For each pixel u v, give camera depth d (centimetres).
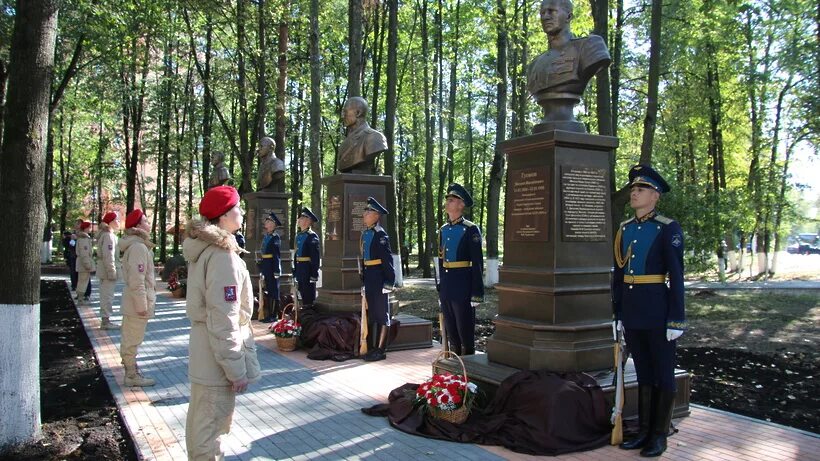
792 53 1658
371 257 785
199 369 338
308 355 791
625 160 2502
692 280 2259
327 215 950
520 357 542
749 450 443
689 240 1948
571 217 547
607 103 1066
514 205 584
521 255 571
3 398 459
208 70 2072
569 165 552
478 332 1017
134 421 527
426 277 2388
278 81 1631
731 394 618
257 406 573
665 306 447
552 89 575
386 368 732
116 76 2144
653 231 459
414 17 2275
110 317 1134
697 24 1602
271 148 1376
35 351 479
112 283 1051
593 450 449
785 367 739
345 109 933
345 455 443
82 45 1568
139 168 3453
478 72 2227
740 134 2473
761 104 2338
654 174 470
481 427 478
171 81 2327
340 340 807
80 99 2381
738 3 1253
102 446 473
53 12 487
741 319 1145
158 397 608
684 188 1992
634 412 501
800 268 2892
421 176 3023
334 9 2095
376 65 2088
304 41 2106
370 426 510
